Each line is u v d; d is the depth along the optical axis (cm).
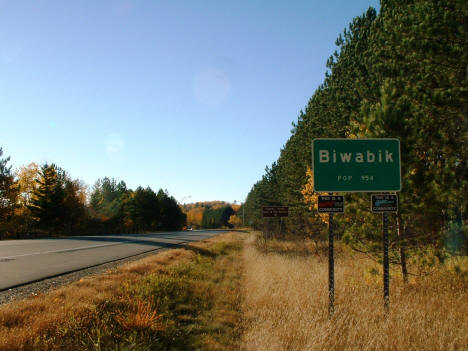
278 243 2559
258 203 4169
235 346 530
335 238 1912
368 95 1223
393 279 847
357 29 1575
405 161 746
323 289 798
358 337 533
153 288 784
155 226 8269
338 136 1502
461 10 775
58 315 529
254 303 768
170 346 516
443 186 738
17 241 2264
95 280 816
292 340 531
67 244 2044
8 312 521
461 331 520
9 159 3866
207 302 786
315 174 669
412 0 998
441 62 805
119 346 477
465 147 809
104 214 7519
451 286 779
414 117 830
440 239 766
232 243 2928
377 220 805
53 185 4622
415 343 495
